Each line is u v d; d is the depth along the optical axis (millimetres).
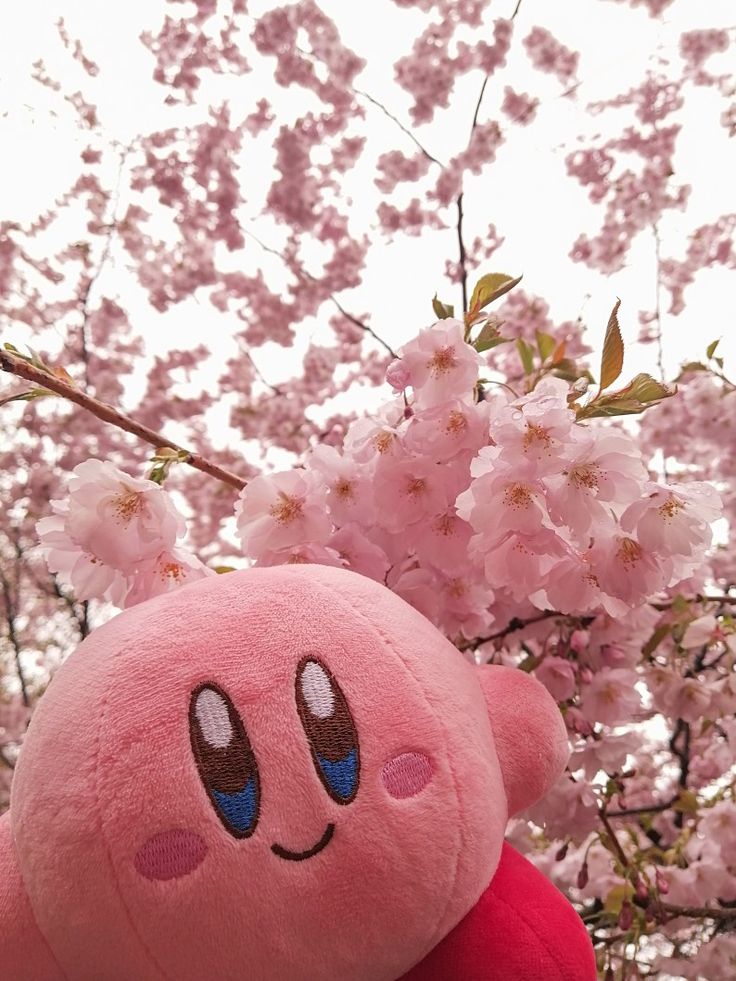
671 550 858
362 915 575
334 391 2742
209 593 685
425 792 607
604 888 1619
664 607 1400
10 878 622
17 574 2965
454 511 966
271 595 672
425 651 677
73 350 2859
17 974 618
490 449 812
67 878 582
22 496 2928
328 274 2547
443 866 598
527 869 696
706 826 1571
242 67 2363
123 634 661
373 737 607
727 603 1396
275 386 2775
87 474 823
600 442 810
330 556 942
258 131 2432
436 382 889
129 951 584
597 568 908
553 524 843
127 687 613
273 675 612
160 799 572
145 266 2703
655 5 2240
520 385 1364
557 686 1236
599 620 1263
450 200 2256
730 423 1947
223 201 2479
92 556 869
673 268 2477
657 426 2041
